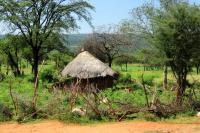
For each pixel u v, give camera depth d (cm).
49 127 1623
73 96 1833
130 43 6400
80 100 2003
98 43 6844
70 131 1550
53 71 3678
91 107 1752
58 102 1825
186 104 1884
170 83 3341
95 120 1723
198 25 2061
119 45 6700
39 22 4253
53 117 1762
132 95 2341
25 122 1731
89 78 2711
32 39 4381
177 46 2080
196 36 2066
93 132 1527
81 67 2762
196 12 2059
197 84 2527
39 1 4175
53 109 1791
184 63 2100
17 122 1733
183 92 2028
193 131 1521
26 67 8600
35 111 1794
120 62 7875
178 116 1781
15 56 5900
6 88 3006
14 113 1823
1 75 4038
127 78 3331
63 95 1991
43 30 4266
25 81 3759
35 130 1582
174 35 2062
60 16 4316
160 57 2152
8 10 4106
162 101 1947
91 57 2842
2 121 1755
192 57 2089
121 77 3353
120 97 2288
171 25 2069
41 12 4222
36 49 4328
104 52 6856
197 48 2078
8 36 4397
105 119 1725
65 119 1712
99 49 6850
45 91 2558
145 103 1942
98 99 1856
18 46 4606
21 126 1661
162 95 2297
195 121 1702
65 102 1919
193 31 2067
